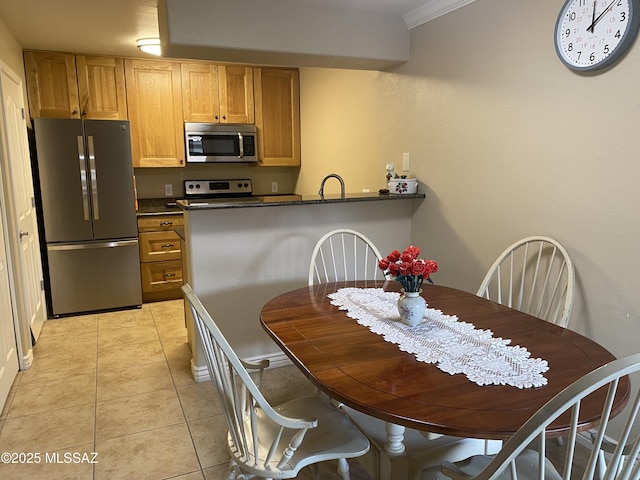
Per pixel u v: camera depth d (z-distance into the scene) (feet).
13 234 9.45
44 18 10.01
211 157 15.16
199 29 8.27
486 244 8.63
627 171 6.14
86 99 13.65
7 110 9.77
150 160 14.60
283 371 9.62
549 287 7.41
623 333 6.38
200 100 14.90
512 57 7.70
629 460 3.27
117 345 11.02
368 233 10.34
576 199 6.86
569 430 3.18
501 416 3.64
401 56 10.09
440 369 4.45
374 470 5.82
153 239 14.21
